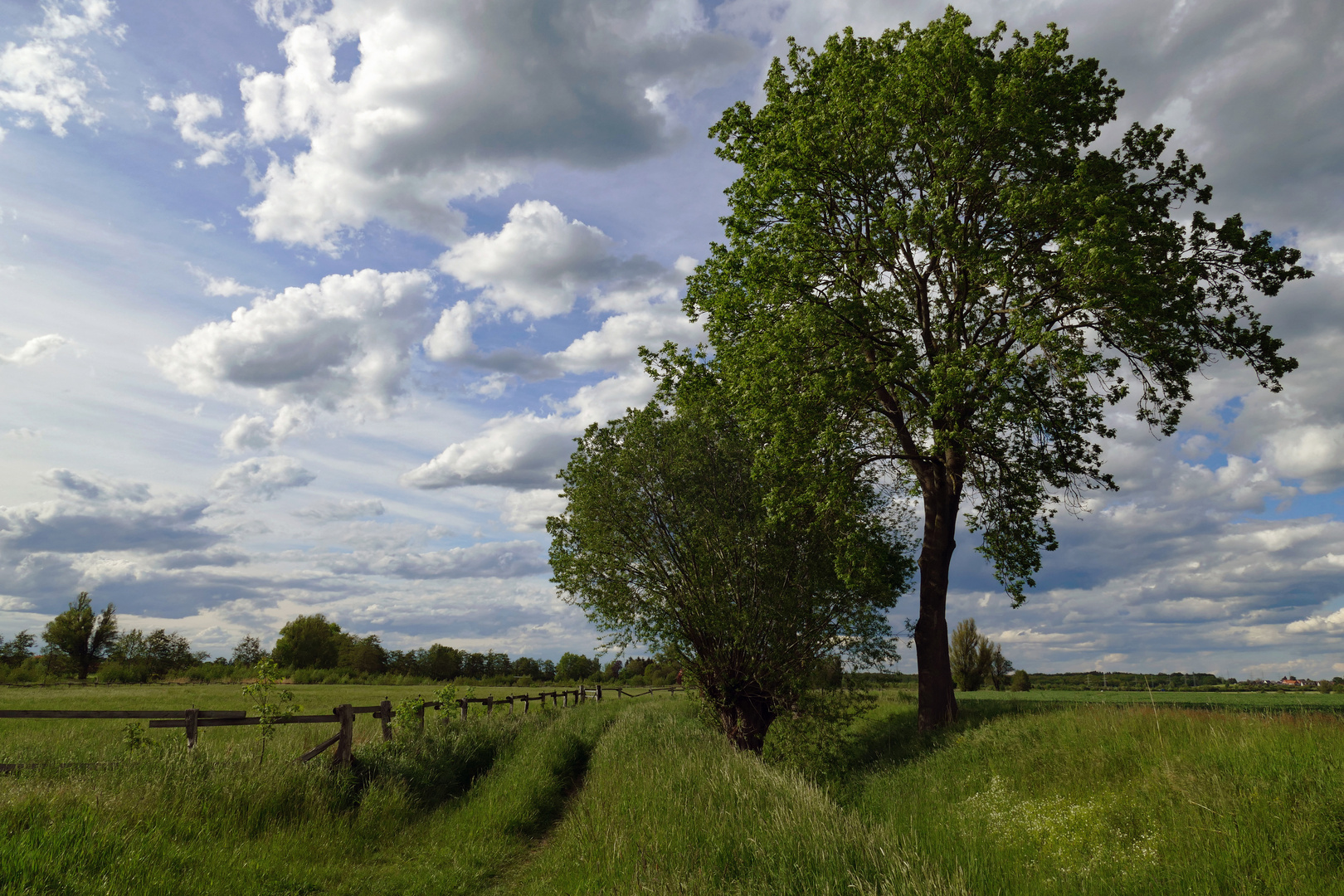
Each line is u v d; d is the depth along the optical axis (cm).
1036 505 1805
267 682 1140
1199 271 1614
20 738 1548
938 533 1820
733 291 1888
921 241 1631
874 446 1923
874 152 1645
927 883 549
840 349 1622
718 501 1822
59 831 635
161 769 916
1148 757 973
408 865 823
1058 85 1680
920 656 1789
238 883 645
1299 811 702
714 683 1831
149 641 8300
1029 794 1038
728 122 1978
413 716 1578
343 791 1036
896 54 1736
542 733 1845
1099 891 642
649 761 1216
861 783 1507
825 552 1827
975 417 1574
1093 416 1798
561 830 971
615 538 1809
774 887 583
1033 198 1505
